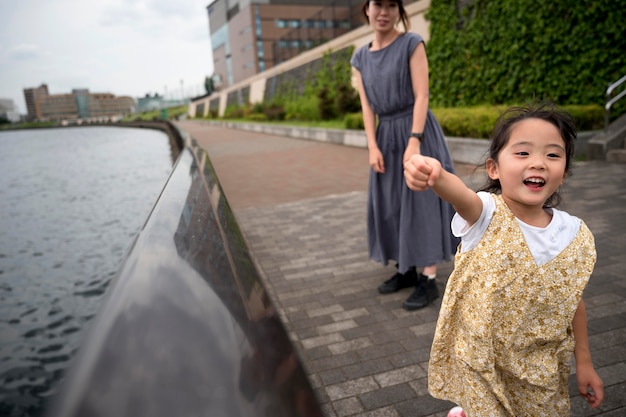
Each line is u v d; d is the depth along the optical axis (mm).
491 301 1323
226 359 472
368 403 2045
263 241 4574
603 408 1911
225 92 45750
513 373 1369
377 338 2590
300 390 510
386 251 3139
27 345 5078
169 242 835
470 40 10578
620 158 6730
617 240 3754
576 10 7961
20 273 7441
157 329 504
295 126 17688
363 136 12117
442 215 2912
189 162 2559
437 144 2889
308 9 60750
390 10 2725
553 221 1355
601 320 2596
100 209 12250
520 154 1276
